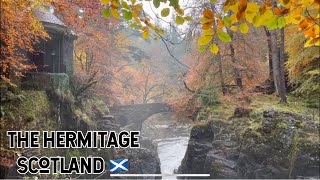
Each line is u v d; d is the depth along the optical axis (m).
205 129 18.98
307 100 16.12
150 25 2.63
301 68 16.66
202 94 20.89
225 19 2.16
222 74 20.56
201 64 20.56
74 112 15.41
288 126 12.89
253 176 13.17
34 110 12.73
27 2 9.44
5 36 10.16
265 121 13.60
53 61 16.58
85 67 25.14
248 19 2.12
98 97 24.64
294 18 2.23
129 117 28.89
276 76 18.53
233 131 16.67
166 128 41.53
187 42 19.03
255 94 18.41
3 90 11.41
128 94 40.03
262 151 13.09
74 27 19.20
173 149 30.84
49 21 15.43
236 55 20.42
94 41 22.47
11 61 11.16
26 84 13.98
